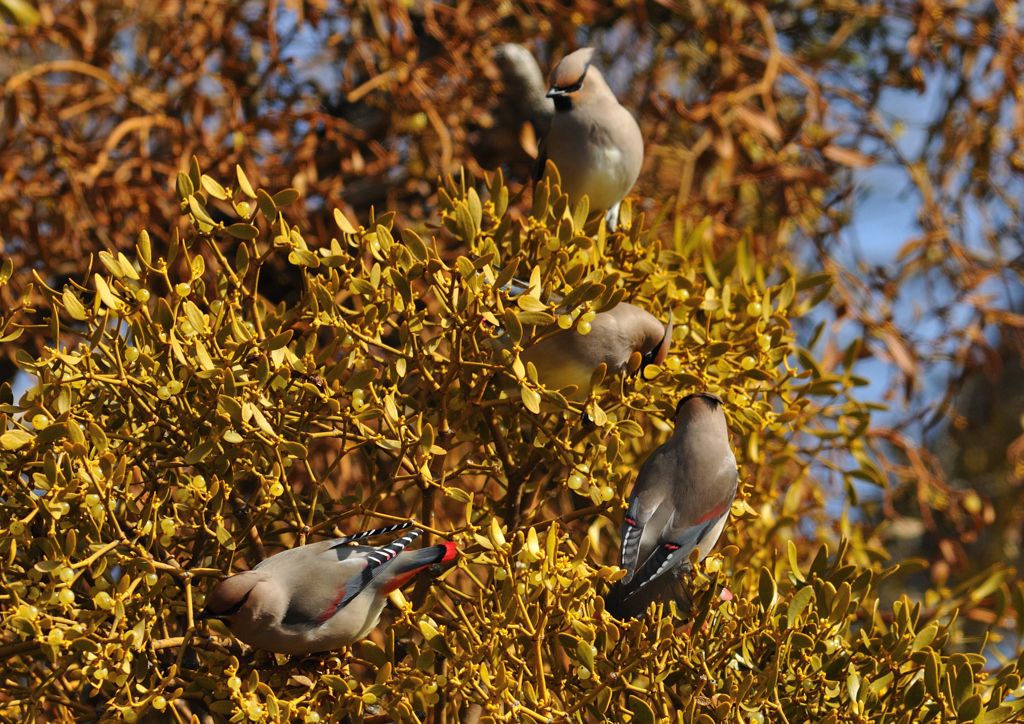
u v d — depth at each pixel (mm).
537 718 5742
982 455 17797
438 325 7008
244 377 6270
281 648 6145
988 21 14016
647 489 7043
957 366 13117
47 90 11938
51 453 5840
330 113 14125
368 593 6277
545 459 6914
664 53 14359
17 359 6227
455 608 6941
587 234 8430
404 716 5828
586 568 6129
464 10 12664
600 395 6742
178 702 7016
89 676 5840
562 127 10109
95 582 6000
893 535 14219
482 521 7168
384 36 11680
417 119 12023
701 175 13688
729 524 8078
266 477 6242
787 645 6195
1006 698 6402
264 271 12031
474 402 6742
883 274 13078
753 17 13742
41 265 11664
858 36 15391
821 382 8141
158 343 6352
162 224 12062
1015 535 17406
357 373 6336
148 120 11500
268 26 11758
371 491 6930
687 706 6023
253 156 11969
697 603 6625
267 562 6262
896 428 12312
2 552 5879
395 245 6520
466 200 6895
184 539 6711
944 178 14016
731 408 7684
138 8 13336
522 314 6312
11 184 11469
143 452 6480
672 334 7816
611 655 6277
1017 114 13539
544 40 14086
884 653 6324
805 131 13141
